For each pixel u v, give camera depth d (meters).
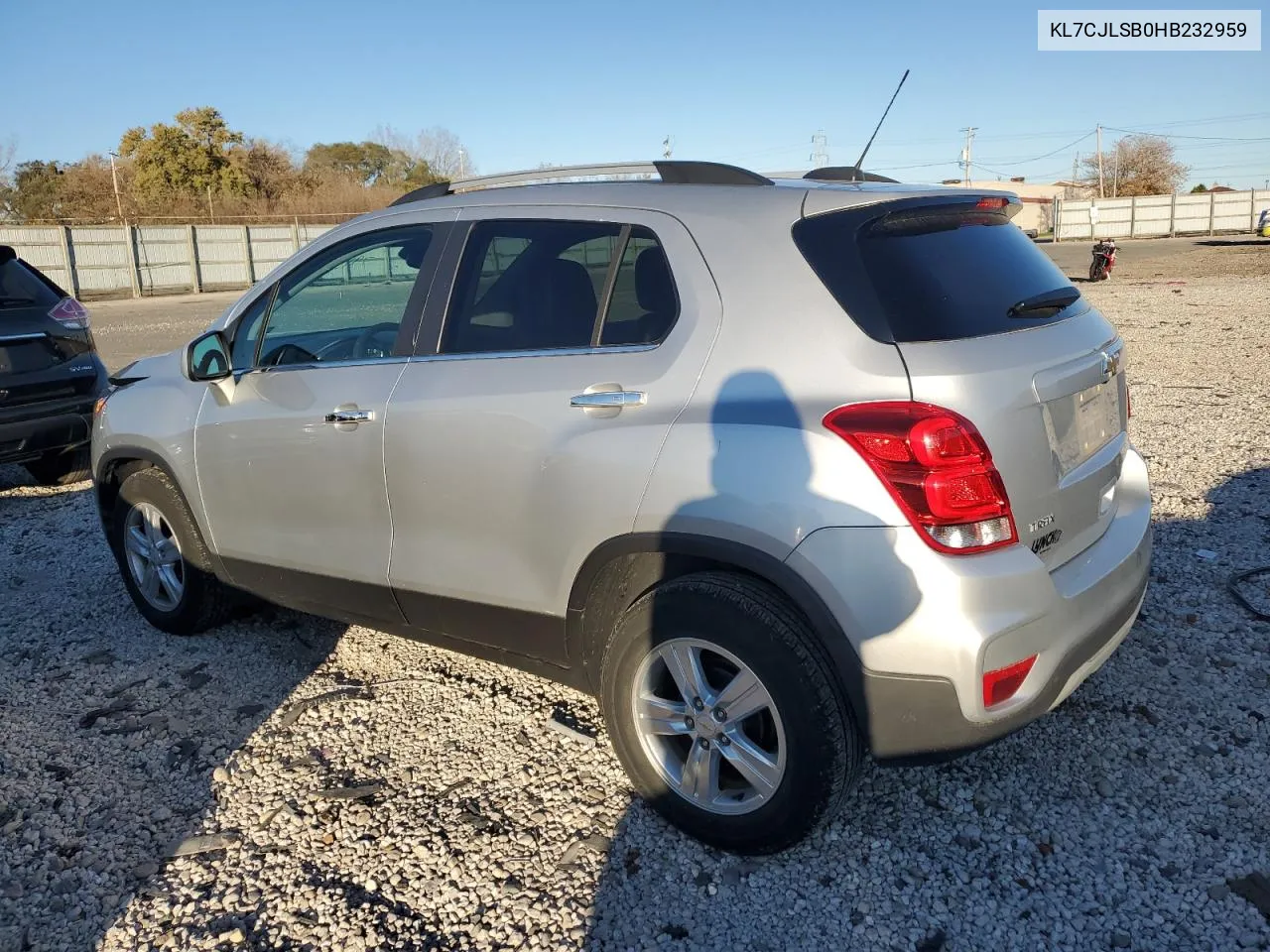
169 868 2.89
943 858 2.80
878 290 2.60
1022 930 2.53
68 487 7.53
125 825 3.10
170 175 53.97
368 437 3.40
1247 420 7.72
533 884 2.76
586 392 2.89
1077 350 2.84
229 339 4.02
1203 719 3.44
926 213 2.84
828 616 2.49
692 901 2.67
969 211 3.00
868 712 2.51
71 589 5.16
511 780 3.26
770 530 2.53
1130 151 77.94
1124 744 3.31
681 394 2.75
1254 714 3.45
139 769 3.41
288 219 49.31
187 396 4.12
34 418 6.55
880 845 2.86
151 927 2.66
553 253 3.14
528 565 3.08
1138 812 2.97
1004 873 2.73
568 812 3.07
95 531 6.20
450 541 3.26
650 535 2.74
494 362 3.15
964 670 2.41
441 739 3.54
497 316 3.22
